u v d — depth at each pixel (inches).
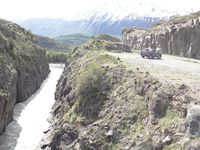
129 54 2433.6
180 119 921.5
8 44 2746.1
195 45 2556.6
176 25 2935.5
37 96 3004.4
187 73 1451.8
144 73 1277.1
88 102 1312.7
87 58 1841.8
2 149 1569.9
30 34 4419.3
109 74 1364.4
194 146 825.5
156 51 2271.2
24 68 2947.8
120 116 1123.9
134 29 4057.6
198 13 2910.9
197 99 946.7
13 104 2185.0
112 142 1061.1
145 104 1090.1
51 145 1358.3
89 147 1111.0
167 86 1048.2
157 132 949.8
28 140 1691.7
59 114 1749.5
